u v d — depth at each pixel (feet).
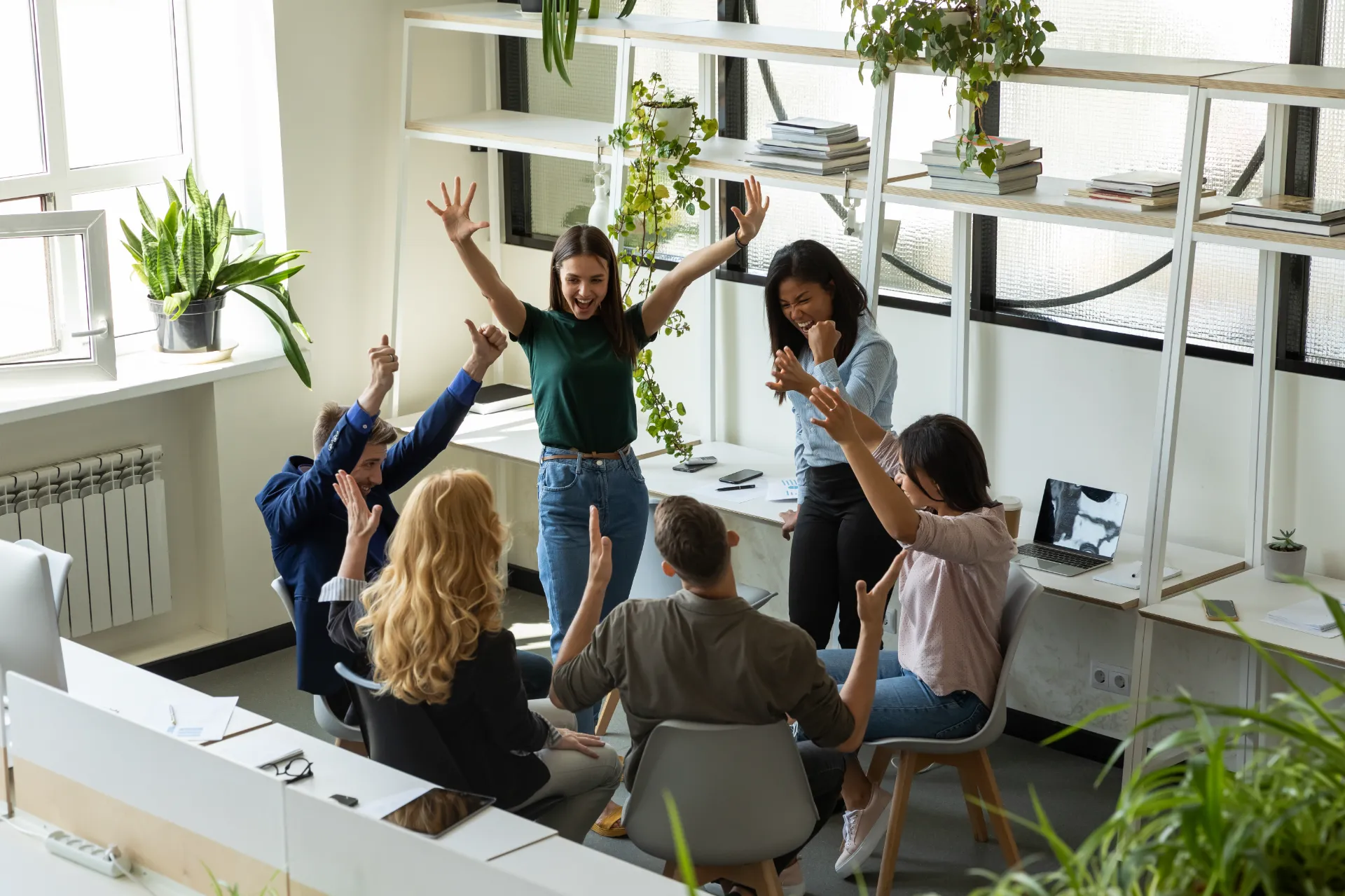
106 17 15.71
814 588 12.71
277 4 15.52
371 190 16.98
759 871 9.40
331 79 16.28
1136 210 11.73
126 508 15.55
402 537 8.57
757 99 15.79
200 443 16.16
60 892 7.75
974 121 13.29
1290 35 12.12
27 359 14.78
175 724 9.02
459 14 15.96
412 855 6.68
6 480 14.49
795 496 14.30
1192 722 13.16
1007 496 13.75
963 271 13.98
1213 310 13.03
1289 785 4.37
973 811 12.21
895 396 15.24
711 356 16.37
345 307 16.99
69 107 15.60
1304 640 11.08
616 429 12.50
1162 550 11.85
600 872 7.22
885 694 10.69
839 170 13.58
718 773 8.95
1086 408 13.74
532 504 18.42
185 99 16.49
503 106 18.02
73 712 8.08
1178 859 4.28
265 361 16.14
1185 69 11.55
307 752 8.59
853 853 11.58
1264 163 12.30
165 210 16.66
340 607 9.43
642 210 14.42
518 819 7.77
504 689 8.66
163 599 16.07
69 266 14.70
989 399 14.46
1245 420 12.76
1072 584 12.39
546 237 17.88
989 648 10.60
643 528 12.78
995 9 11.77
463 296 18.25
